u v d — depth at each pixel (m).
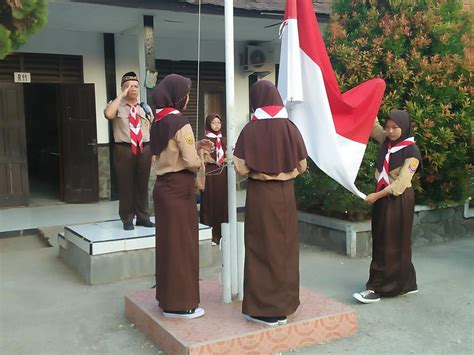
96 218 7.47
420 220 6.30
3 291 4.75
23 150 8.28
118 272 5.04
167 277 3.54
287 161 3.36
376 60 5.92
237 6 7.21
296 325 3.45
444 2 6.05
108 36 8.67
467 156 6.11
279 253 3.38
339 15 6.34
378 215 4.36
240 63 10.09
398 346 3.53
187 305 3.54
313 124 4.20
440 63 5.83
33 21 3.97
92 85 8.57
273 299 3.39
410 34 5.96
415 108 5.81
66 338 3.72
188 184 3.57
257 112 3.41
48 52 8.35
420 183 6.29
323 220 6.18
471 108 5.95
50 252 6.12
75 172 8.62
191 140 3.51
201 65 9.80
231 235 3.92
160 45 9.35
